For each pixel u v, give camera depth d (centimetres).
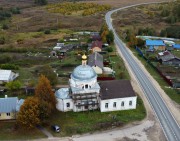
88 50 15562
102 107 9250
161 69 13012
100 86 9588
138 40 16475
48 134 8188
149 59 14238
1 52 16138
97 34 18888
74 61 14038
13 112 8756
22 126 8312
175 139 8044
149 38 18500
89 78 9212
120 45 16912
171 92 10794
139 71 12825
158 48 16125
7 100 8981
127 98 9350
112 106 9344
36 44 17550
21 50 16062
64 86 11069
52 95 9006
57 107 9356
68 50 15800
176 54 15400
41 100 8619
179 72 12731
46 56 14938
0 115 8762
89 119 8850
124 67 13188
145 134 8250
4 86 11188
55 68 13125
